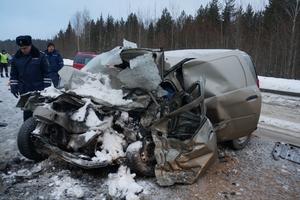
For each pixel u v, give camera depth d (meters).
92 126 4.55
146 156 4.75
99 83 5.23
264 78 21.19
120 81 5.27
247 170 5.31
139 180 4.73
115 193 4.17
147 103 5.02
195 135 4.72
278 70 34.47
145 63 5.04
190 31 43.66
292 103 12.87
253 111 5.84
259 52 35.84
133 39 48.84
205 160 4.79
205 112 4.99
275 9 37.56
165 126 4.78
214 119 5.50
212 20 45.62
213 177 4.97
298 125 8.93
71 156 4.52
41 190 4.30
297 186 4.84
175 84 5.41
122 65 5.63
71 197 4.15
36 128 4.90
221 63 5.76
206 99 5.40
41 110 4.61
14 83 6.27
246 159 5.79
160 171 4.61
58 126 4.80
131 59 5.54
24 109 5.39
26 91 6.25
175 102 5.15
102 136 4.72
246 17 43.50
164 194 4.34
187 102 5.21
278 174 5.22
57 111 4.73
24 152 5.11
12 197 4.11
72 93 4.75
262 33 37.88
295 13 30.62
